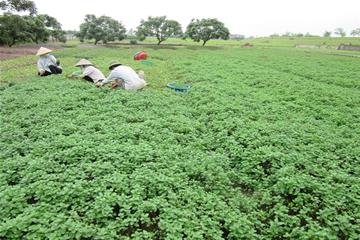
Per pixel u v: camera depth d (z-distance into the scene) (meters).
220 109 10.66
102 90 11.92
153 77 17.19
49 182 5.48
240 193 5.96
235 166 7.05
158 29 55.75
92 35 52.66
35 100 10.19
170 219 4.86
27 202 5.35
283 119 10.25
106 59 25.27
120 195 5.47
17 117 8.78
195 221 4.83
